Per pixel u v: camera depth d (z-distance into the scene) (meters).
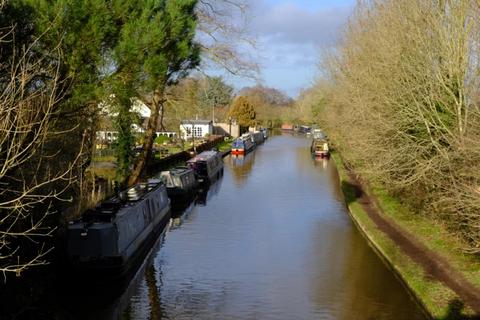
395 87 21.73
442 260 18.44
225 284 18.53
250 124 101.94
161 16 12.90
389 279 18.77
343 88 38.00
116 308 16.56
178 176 32.09
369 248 22.72
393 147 22.31
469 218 16.78
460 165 18.25
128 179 29.42
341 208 31.23
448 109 18.91
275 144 84.69
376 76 24.27
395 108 22.02
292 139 99.31
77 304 16.80
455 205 17.00
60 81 10.40
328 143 63.47
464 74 18.72
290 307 16.44
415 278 17.50
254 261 21.06
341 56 46.53
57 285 17.20
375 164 23.17
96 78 11.85
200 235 25.38
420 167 20.36
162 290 18.03
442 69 20.08
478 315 14.20
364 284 18.30
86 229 17.45
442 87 20.02
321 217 28.92
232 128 94.44
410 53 21.58
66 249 17.50
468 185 16.39
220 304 16.75
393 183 23.86
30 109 10.42
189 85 29.44
